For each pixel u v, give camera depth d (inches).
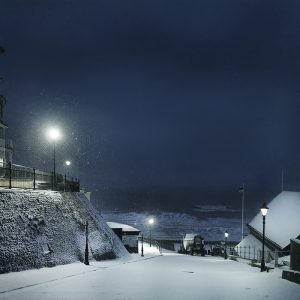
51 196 1213.7
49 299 563.2
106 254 1366.9
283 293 636.7
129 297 579.5
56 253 1080.2
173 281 784.9
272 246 1861.5
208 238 4566.9
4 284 737.0
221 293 629.9
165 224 6190.9
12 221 990.4
